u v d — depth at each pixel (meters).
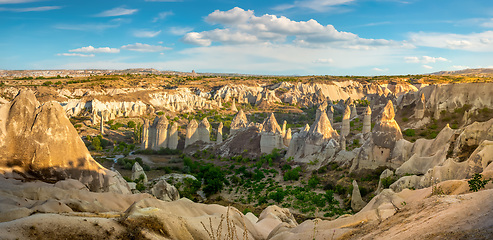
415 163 53.97
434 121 91.75
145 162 91.00
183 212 30.36
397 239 15.10
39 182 31.91
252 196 63.47
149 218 22.42
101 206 28.75
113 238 19.55
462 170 39.72
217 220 30.11
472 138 50.12
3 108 35.12
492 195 14.31
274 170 76.94
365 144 64.50
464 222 13.19
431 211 16.55
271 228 35.53
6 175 31.69
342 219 23.69
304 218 51.34
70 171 35.78
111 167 82.75
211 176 72.50
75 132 37.72
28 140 34.66
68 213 22.73
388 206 24.25
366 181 59.59
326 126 79.69
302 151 79.69
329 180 64.75
